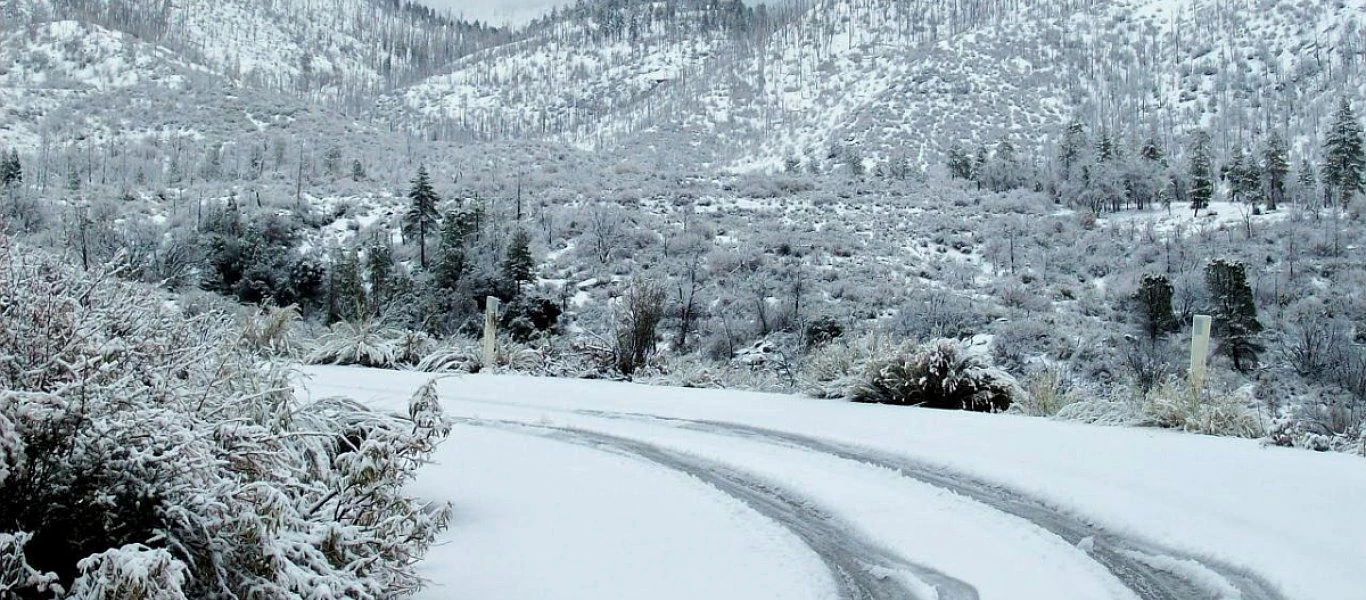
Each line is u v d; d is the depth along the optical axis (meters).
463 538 5.25
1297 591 4.68
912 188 70.38
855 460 7.82
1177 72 166.88
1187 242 50.34
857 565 5.11
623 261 43.28
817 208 60.16
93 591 2.78
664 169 77.56
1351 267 42.91
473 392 12.27
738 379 16.00
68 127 113.25
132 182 68.38
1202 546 5.38
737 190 64.50
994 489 6.86
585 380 14.36
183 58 167.00
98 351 3.51
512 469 7.26
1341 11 168.00
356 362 16.64
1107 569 5.08
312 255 39.06
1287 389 26.05
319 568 3.35
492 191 60.12
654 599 4.39
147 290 4.80
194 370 4.56
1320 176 70.38
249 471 3.66
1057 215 61.19
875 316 37.06
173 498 3.23
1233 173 68.75
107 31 158.50
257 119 120.88
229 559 3.23
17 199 32.44
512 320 33.91
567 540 5.31
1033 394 11.41
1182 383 10.88
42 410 3.12
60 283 3.82
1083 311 39.50
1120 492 6.53
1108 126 143.62
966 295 41.19
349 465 3.95
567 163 85.06
